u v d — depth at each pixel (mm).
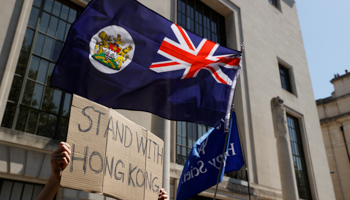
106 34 5715
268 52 19938
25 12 9328
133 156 4211
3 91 8164
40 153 8227
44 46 9914
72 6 11180
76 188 3285
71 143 3402
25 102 8891
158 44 6332
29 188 7996
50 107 9406
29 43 9562
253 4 20781
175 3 14953
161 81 6156
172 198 10992
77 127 3523
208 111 6512
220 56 7070
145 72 6000
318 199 17656
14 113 8555
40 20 10086
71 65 5156
